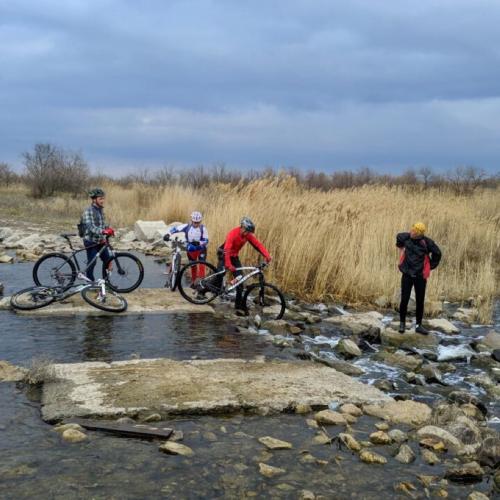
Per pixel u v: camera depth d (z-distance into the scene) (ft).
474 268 52.54
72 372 22.57
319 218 43.96
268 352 26.91
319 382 22.43
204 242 38.29
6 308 33.30
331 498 14.34
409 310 38.78
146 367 23.41
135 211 91.97
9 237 66.74
